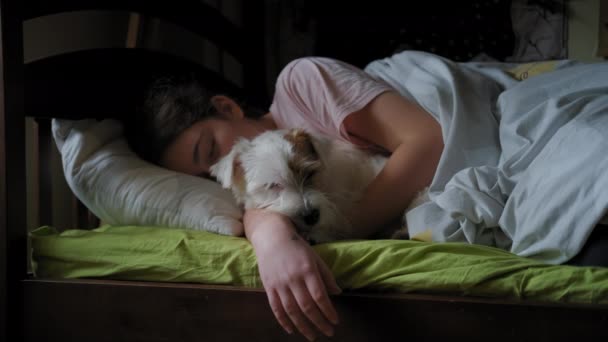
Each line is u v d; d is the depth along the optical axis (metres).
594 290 0.90
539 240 1.08
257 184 1.44
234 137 1.65
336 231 1.41
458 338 0.95
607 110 1.17
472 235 1.18
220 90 2.14
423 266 1.02
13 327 1.17
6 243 1.15
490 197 1.20
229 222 1.31
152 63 1.83
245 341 1.07
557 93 1.36
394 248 1.06
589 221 0.99
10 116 1.16
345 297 1.00
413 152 1.41
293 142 1.52
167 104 1.63
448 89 1.53
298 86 1.70
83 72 1.58
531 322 0.91
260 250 1.05
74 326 1.16
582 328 0.88
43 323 1.17
